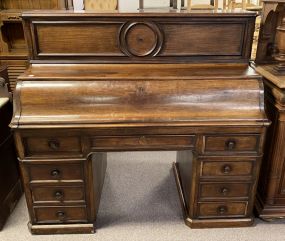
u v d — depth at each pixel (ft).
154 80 5.37
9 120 6.64
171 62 5.94
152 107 5.25
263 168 6.38
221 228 6.21
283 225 6.28
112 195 7.25
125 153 9.09
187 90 5.32
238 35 5.85
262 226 6.26
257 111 5.29
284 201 6.27
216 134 5.35
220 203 6.02
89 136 5.27
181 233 6.10
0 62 10.93
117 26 5.68
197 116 5.22
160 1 13.05
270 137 5.96
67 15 5.53
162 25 5.71
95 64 5.89
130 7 13.89
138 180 7.85
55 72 5.60
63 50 5.82
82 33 5.71
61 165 5.51
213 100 5.30
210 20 5.68
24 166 5.47
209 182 5.79
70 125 5.11
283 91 5.29
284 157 5.85
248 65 6.05
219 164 5.64
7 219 6.48
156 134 5.29
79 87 5.27
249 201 6.01
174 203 7.00
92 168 5.67
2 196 6.29
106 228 6.24
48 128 5.11
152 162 8.66
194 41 5.85
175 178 7.80
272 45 6.56
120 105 5.25
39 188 5.69
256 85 5.38
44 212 5.92
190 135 5.34
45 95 5.22
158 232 6.14
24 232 6.13
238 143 5.47
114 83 5.32
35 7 10.59
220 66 5.96
